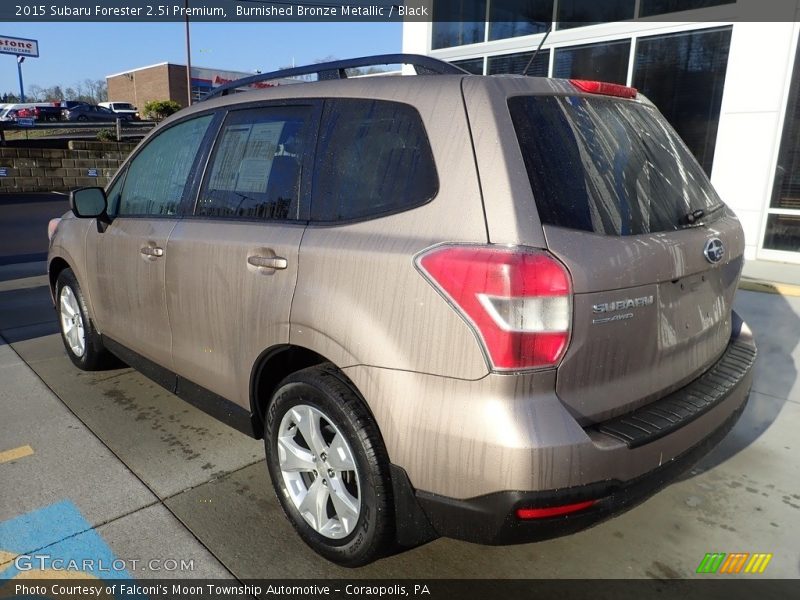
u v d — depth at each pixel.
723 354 2.87
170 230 3.19
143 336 3.53
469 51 10.37
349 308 2.22
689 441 2.24
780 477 3.26
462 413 1.93
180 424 3.76
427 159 2.18
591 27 8.80
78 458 3.34
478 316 1.89
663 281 2.20
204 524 2.79
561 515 1.90
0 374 4.53
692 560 2.61
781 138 7.38
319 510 2.48
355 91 2.52
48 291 7.16
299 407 2.48
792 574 2.53
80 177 21.69
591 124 2.31
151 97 57.69
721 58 7.71
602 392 2.07
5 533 2.70
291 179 2.63
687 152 2.84
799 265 7.47
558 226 1.97
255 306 2.63
